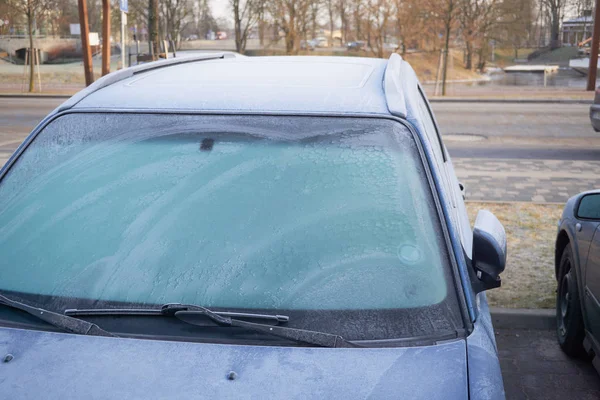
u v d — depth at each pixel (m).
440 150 3.68
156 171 2.45
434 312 2.06
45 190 2.47
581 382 4.38
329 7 56.25
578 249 4.31
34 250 2.29
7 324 2.07
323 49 68.69
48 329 2.05
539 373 4.50
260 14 56.50
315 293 2.10
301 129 2.50
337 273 2.14
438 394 1.80
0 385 1.82
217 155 2.47
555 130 16.70
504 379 4.41
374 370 1.87
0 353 1.93
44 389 1.80
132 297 2.13
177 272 2.18
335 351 1.93
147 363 1.88
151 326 2.04
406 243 2.21
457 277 2.16
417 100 2.95
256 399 1.76
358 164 2.38
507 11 61.44
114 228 2.32
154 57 18.58
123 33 20.81
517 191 9.83
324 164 2.40
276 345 1.96
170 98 2.70
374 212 2.27
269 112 2.56
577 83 46.00
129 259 2.23
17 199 2.46
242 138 2.50
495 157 12.80
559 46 84.94
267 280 2.14
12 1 36.44
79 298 2.14
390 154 2.41
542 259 6.54
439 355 1.93
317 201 2.31
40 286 2.19
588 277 4.08
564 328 4.68
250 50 66.06
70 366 1.88
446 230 2.26
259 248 2.22
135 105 2.68
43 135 2.64
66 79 41.00
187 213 2.33
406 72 3.48
